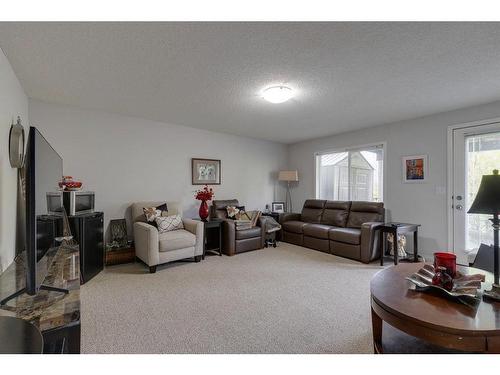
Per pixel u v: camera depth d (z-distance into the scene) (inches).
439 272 58.0
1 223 73.1
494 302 52.1
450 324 44.0
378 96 116.4
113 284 107.4
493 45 73.9
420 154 150.6
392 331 64.8
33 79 98.9
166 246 125.6
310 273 123.0
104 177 142.9
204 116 151.7
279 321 77.5
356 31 68.0
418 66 87.4
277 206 221.6
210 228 166.7
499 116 121.7
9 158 82.4
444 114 140.7
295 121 162.1
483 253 85.9
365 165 183.9
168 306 87.1
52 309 50.3
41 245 57.4
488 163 126.4
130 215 151.8
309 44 74.4
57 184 79.4
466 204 133.0
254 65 87.5
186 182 176.4
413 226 142.4
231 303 89.9
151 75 95.6
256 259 147.7
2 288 56.3
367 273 123.2
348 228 165.3
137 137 154.8
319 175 219.3
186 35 70.3
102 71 92.2
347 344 65.6
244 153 211.5
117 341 66.4
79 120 134.6
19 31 68.1
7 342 32.9
